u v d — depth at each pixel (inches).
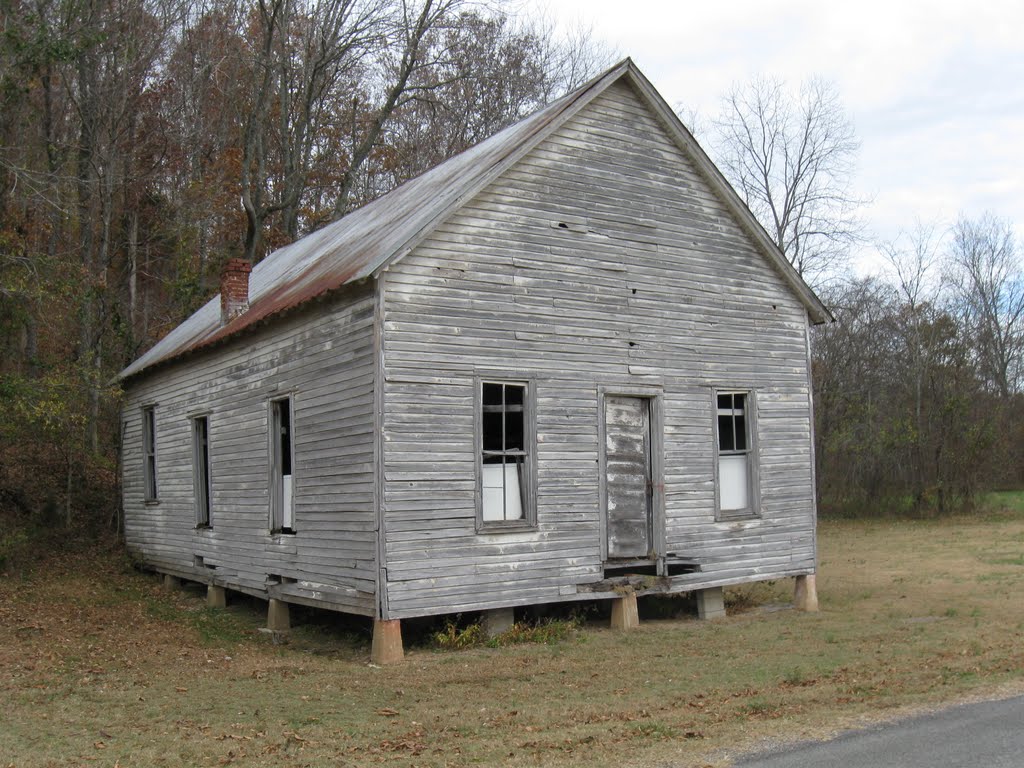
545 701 398.3
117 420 1019.3
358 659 516.4
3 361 1004.6
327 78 1518.2
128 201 1311.5
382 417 502.0
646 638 558.9
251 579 648.4
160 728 359.9
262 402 637.9
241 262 737.6
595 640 553.3
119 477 994.7
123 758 319.0
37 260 839.7
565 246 583.2
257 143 1475.1
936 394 1681.8
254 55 1424.7
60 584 777.6
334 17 1440.7
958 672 428.1
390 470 502.0
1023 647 490.9
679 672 455.5
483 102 1726.1
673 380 624.4
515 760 305.6
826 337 1827.0
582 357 582.6
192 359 753.0
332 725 362.6
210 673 474.9
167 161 1417.3
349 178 1428.4
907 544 1196.5
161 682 449.7
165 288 1365.7
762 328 677.3
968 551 1079.6
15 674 460.8
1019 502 1798.7
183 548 773.3
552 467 564.1
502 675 457.1
